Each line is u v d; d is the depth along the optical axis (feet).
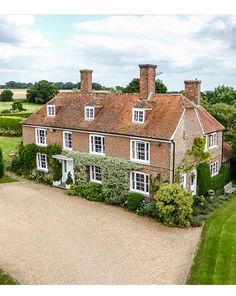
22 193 103.24
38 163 117.91
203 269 61.36
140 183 93.56
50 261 64.59
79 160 103.55
